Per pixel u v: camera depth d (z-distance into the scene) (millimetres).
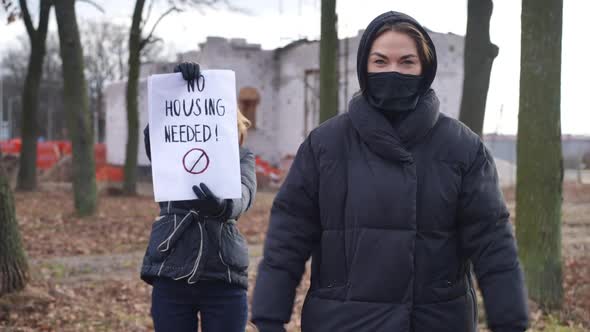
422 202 2717
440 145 2771
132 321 7219
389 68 2785
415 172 2717
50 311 7324
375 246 2689
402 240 2678
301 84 36656
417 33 2803
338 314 2727
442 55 31562
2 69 77312
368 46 2818
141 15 23750
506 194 27281
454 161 2758
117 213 18391
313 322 2805
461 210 2773
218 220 3768
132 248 13133
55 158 42250
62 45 16891
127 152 24750
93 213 17281
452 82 31781
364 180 2727
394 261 2672
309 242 2910
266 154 38562
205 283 3766
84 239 13898
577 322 7223
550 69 7324
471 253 2789
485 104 10547
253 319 2818
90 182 17250
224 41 37375
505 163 33375
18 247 7547
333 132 2855
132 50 24031
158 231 3789
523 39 7414
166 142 3695
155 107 3717
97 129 68875
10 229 7480
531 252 7641
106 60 68688
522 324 2650
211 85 3711
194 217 3719
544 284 7609
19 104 80500
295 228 2875
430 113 2748
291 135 37562
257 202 23703
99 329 6859
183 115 3703
